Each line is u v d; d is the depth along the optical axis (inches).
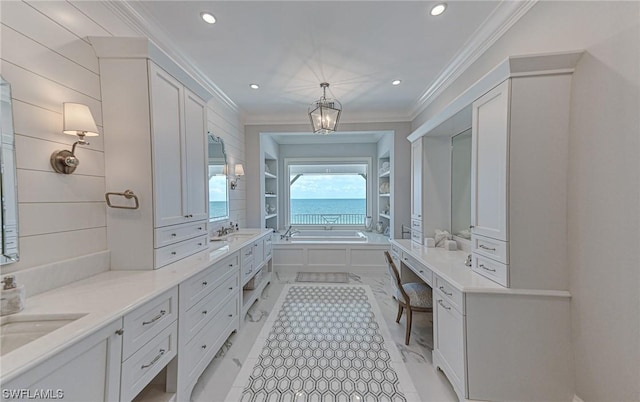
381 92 135.9
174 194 76.6
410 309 91.8
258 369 78.3
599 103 53.2
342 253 176.9
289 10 75.4
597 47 53.3
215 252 89.8
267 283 149.2
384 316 113.1
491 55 85.8
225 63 105.4
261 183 181.6
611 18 50.6
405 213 175.5
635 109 47.1
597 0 53.1
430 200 121.5
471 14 77.4
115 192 66.1
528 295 61.4
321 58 102.1
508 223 62.7
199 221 90.0
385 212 223.5
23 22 49.3
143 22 78.0
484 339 62.6
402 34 86.9
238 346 90.6
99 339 40.8
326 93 136.5
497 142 66.3
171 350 58.7
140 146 66.7
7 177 46.6
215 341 79.7
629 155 48.1
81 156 60.6
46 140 53.1
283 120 177.5
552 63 59.0
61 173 56.1
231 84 125.4
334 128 121.7
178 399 60.6
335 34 86.9
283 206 237.8
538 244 61.7
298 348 89.3
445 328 72.9
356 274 173.8
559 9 61.2
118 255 67.7
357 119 174.2
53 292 52.3
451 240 115.8
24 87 49.4
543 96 60.6
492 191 68.4
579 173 57.7
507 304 62.2
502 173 64.2
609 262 51.9
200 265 72.7
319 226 241.0
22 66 49.1
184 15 76.9
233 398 67.0
